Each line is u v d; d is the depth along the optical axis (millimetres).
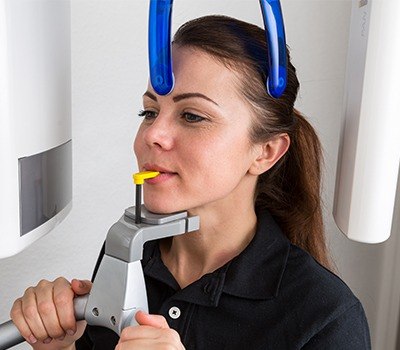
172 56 564
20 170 536
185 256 652
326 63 1073
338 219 625
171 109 554
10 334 552
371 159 567
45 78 575
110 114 941
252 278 611
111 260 482
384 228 589
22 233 550
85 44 899
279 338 580
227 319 599
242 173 584
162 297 641
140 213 489
